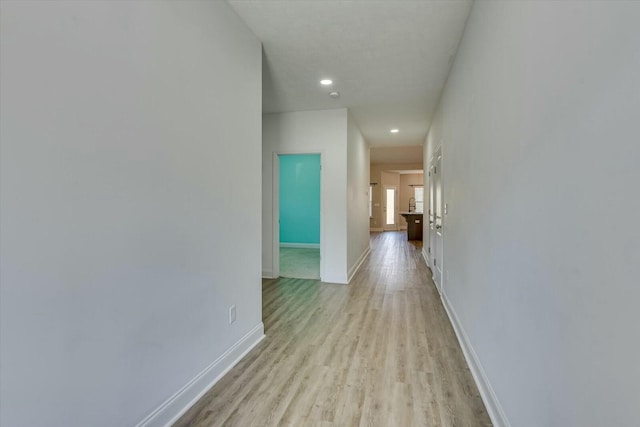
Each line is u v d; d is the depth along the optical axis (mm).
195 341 1932
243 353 2494
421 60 3178
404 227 14891
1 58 999
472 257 2346
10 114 1023
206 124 2025
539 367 1193
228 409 1856
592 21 850
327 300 3955
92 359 1290
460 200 2818
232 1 2250
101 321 1327
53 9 1143
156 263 1619
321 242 4914
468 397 1974
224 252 2236
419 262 6500
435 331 2984
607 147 787
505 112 1578
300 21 2506
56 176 1155
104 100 1335
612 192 768
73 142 1212
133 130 1478
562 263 1015
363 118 5371
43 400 1119
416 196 14766
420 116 5223
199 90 1958
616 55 751
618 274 748
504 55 1594
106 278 1348
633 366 701
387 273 5492
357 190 5938
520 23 1375
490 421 1758
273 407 1876
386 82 3762
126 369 1447
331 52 3020
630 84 703
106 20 1342
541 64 1166
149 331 1577
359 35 2719
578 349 926
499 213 1682
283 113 5004
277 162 5105
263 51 2996
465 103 2598
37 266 1100
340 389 2055
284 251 8289
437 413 1821
